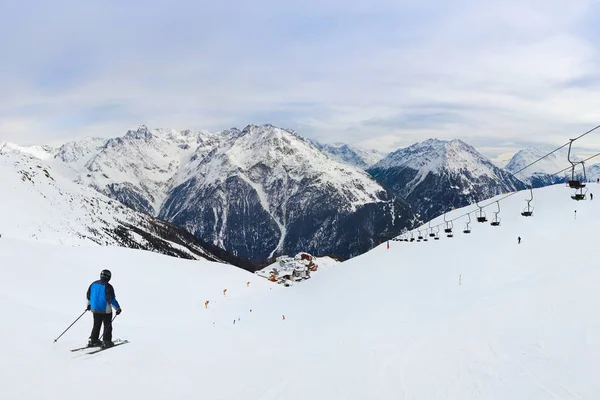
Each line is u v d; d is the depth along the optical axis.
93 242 152.50
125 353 12.13
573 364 9.61
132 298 56.25
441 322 17.55
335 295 49.16
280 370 11.93
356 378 10.91
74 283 46.06
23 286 38.84
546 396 8.49
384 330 21.02
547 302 14.79
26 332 12.71
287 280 183.25
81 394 8.67
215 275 85.94
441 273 41.38
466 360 11.24
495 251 43.56
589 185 58.94
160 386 9.72
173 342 17.08
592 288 15.02
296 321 40.31
